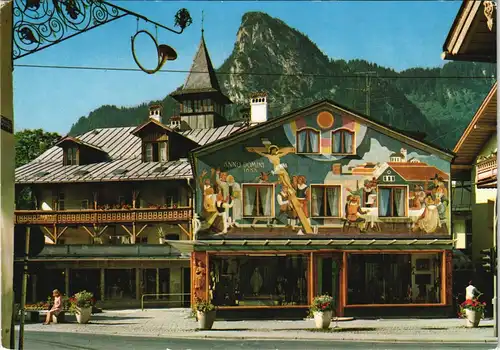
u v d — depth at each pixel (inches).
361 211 1244.5
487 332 962.7
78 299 1132.5
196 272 1192.8
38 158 1950.1
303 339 901.2
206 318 1013.2
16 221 1753.2
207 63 2127.2
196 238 1196.5
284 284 1214.9
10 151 418.0
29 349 771.4
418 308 1239.5
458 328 1027.9
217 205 1208.2
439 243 1248.8
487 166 1069.1
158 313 1387.8
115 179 1733.5
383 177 1253.1
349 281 1240.8
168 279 1681.8
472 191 1427.2
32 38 426.0
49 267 1663.4
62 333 980.6
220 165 1215.6
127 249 1641.2
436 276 1256.8
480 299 1354.6
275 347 803.4
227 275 1205.1
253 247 1203.9
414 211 1257.4
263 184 1224.2
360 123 1255.5
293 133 1238.3
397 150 1261.1
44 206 1812.3
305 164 1238.3
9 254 413.7
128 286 1689.2
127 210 1692.9
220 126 1999.3
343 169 1247.5
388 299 1245.7
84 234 1787.6
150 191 1734.7
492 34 507.2
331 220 1235.9
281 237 1219.2
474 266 1403.8
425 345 826.2
